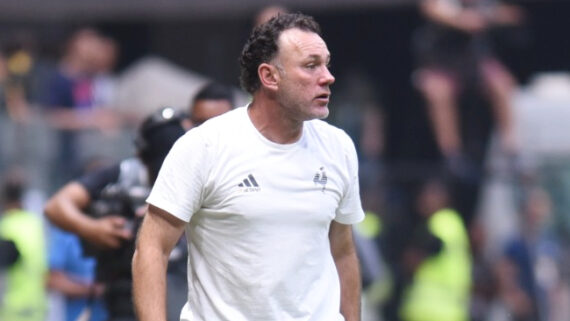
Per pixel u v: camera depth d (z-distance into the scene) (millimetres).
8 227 32969
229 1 47906
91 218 21766
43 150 38125
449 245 38438
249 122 16703
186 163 16562
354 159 17203
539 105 42656
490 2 44844
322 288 16875
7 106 41906
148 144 21000
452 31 44219
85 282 27766
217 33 50625
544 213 40750
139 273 16688
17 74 42812
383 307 38312
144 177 21484
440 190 39281
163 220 16656
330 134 17062
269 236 16547
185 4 48219
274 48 16547
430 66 44375
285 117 16578
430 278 38406
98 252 21406
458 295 38469
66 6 48219
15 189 33562
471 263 39375
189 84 42531
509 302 39438
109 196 21547
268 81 16578
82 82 42688
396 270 38531
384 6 47938
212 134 16594
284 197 16578
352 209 17406
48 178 37750
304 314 16734
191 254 16984
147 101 41156
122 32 50781
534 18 50438
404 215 39094
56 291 27766
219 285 16703
